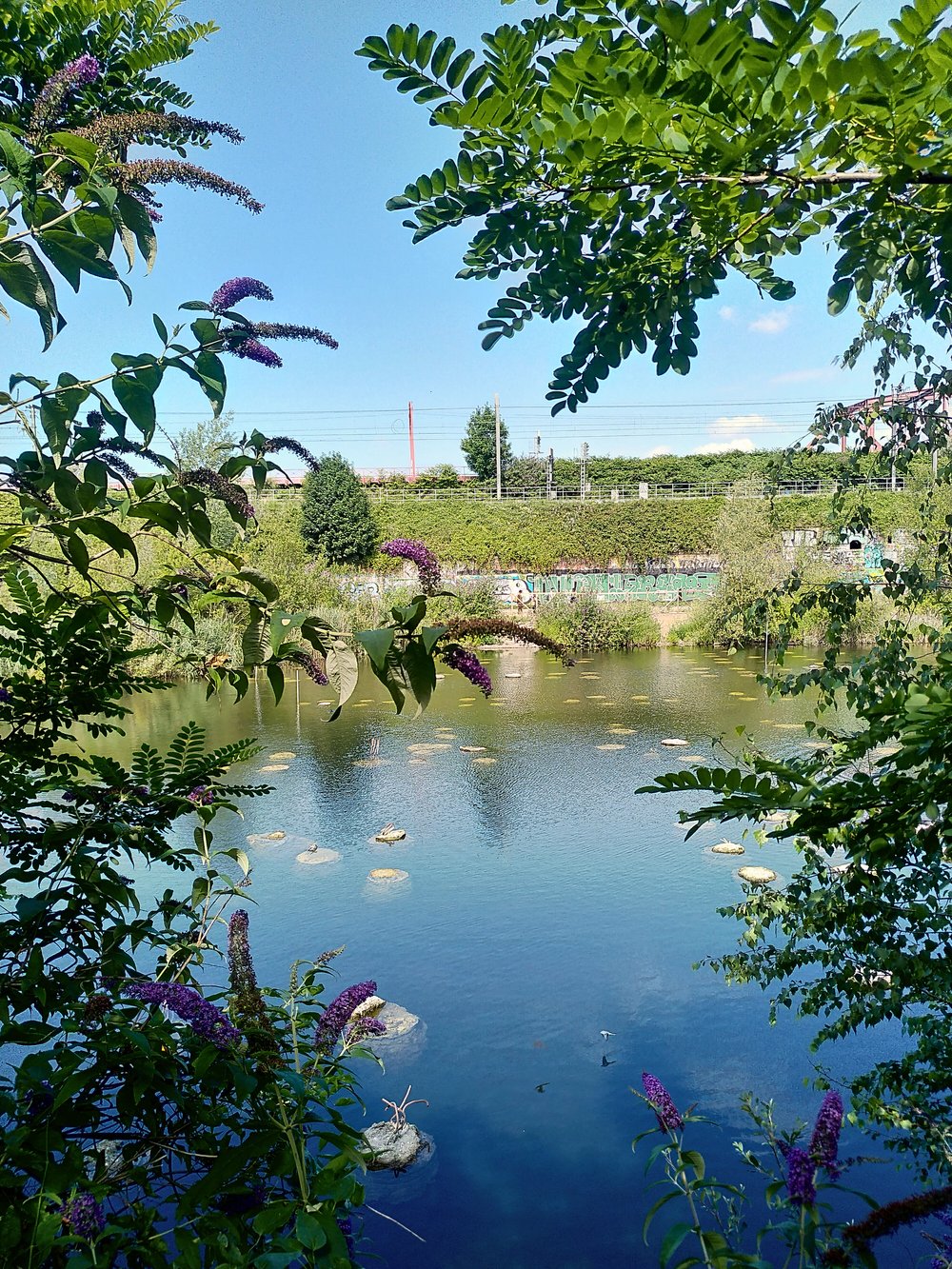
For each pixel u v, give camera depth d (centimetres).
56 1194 121
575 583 2634
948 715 113
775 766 128
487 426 4219
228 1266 121
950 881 212
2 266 100
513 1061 452
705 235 141
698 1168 149
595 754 1094
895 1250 291
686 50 102
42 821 163
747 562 1956
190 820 836
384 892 668
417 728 1265
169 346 113
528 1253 330
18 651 156
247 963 155
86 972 156
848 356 289
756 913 273
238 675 155
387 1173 374
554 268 157
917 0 101
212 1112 145
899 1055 441
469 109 126
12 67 129
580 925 607
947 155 116
